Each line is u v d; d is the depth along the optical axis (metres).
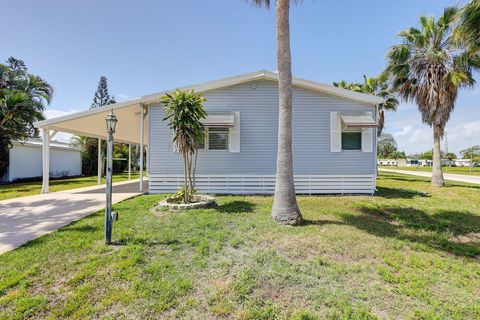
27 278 3.58
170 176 11.13
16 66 28.39
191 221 6.36
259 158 11.13
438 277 3.79
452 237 5.70
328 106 11.16
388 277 3.72
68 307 2.95
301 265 4.09
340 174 11.14
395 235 5.59
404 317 2.89
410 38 14.54
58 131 12.79
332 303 3.12
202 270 3.87
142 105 10.96
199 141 8.63
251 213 7.25
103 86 43.31
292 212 6.22
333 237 5.30
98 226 5.97
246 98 11.12
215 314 2.90
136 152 35.94
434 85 13.91
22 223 6.37
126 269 3.82
